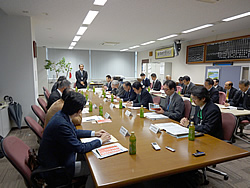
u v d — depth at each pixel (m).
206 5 3.03
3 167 2.42
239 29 4.90
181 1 2.86
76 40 6.67
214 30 5.04
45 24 4.32
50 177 1.33
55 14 3.55
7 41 3.69
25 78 3.87
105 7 3.16
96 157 1.28
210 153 1.33
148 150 1.38
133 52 10.61
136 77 10.85
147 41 6.88
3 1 2.87
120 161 1.21
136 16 3.68
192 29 4.89
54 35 5.73
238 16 3.69
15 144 1.29
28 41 3.78
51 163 1.33
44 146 1.34
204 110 1.93
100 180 1.00
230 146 1.45
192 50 6.69
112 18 3.84
